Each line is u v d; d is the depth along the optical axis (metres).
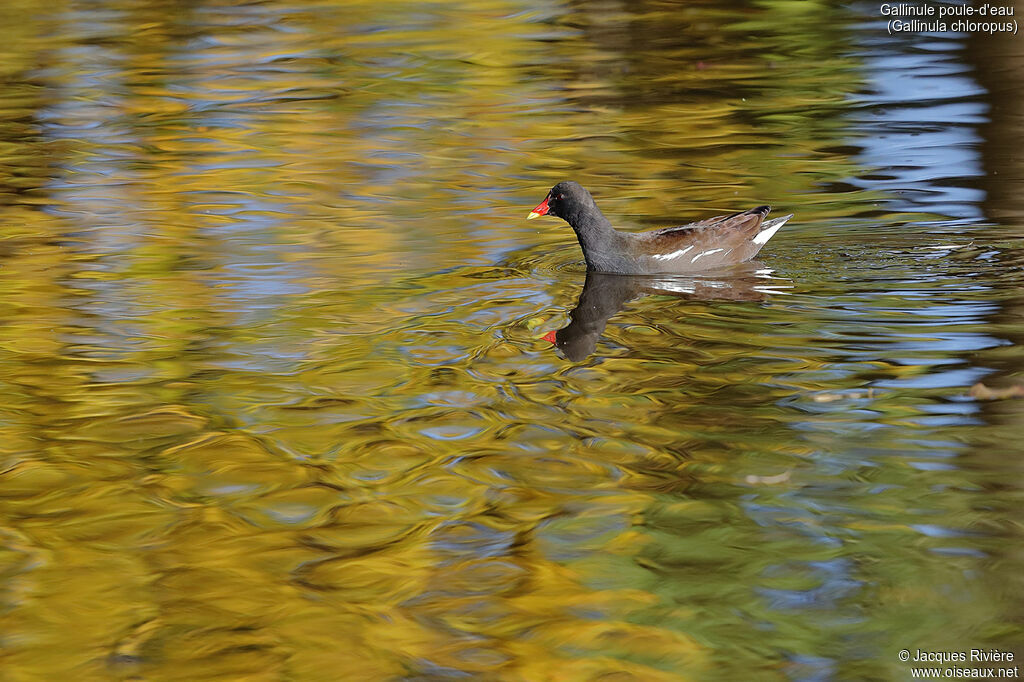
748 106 25.44
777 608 8.73
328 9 35.56
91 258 17.45
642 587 9.06
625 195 20.23
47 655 8.50
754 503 10.09
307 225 18.89
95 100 26.69
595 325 14.63
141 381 13.15
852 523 9.70
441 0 36.44
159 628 8.80
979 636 8.27
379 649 8.52
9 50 31.16
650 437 11.39
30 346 14.15
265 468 11.16
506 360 13.52
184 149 23.28
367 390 12.78
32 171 22.03
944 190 19.45
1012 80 26.14
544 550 9.60
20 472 11.13
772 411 11.78
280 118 25.28
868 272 16.00
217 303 15.57
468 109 25.84
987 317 14.02
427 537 9.90
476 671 8.25
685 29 32.47
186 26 33.62
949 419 11.38
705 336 14.03
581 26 33.03
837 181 20.39
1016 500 9.88
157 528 10.17
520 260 17.47
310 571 9.51
